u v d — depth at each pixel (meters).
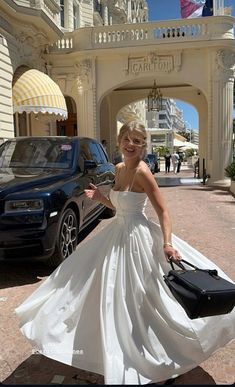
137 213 2.81
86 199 6.41
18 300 4.36
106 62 16.95
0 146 7.06
